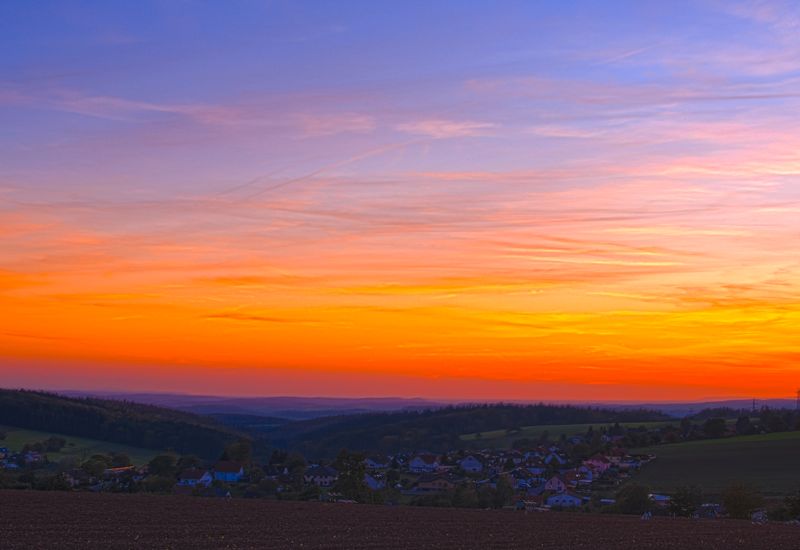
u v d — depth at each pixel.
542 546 43.12
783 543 47.72
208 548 37.44
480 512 67.19
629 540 47.59
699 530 55.41
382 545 41.34
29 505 55.12
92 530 42.97
